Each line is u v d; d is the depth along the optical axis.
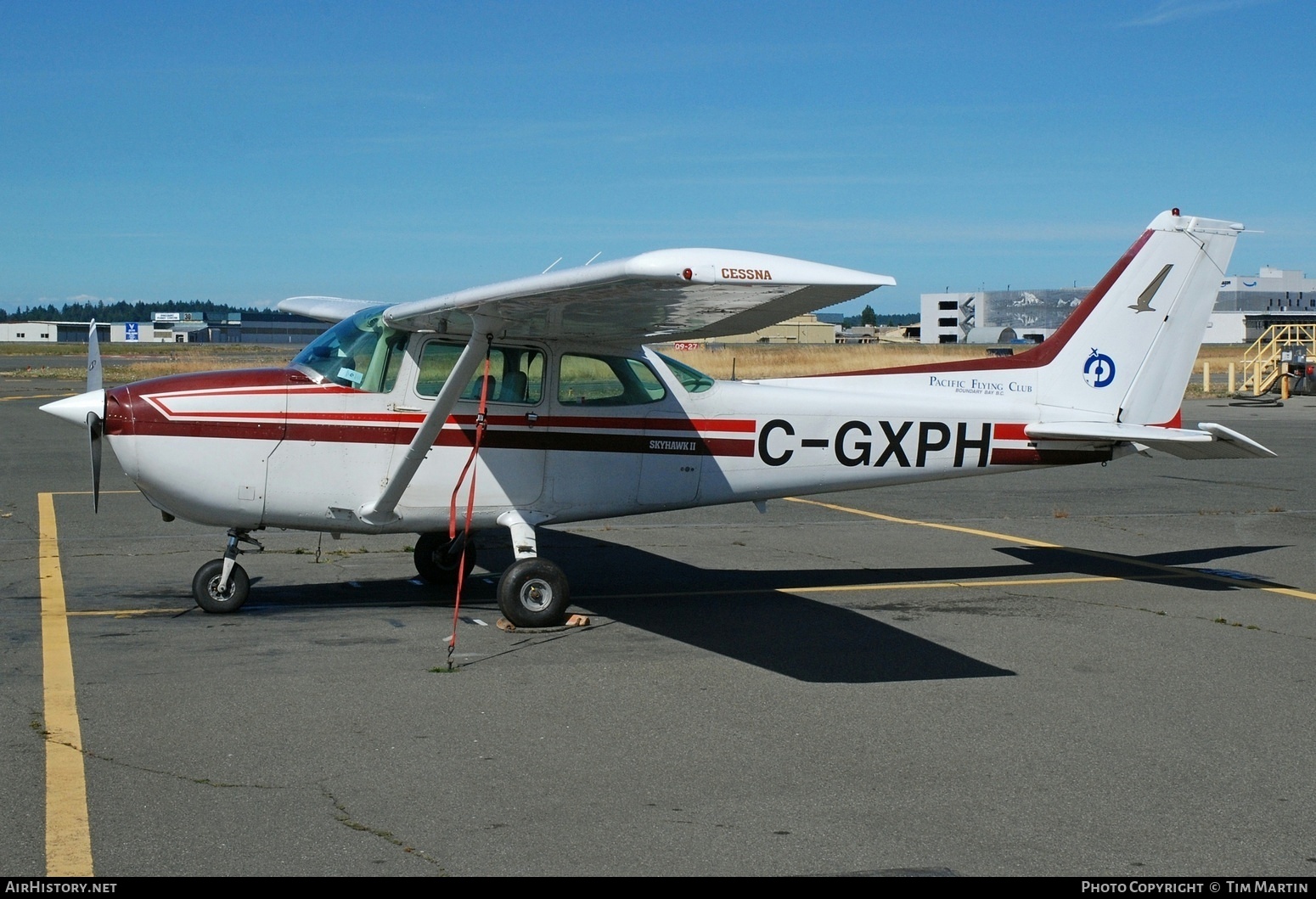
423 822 3.77
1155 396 8.68
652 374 7.67
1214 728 4.93
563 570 8.71
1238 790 4.18
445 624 6.78
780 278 4.84
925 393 8.31
